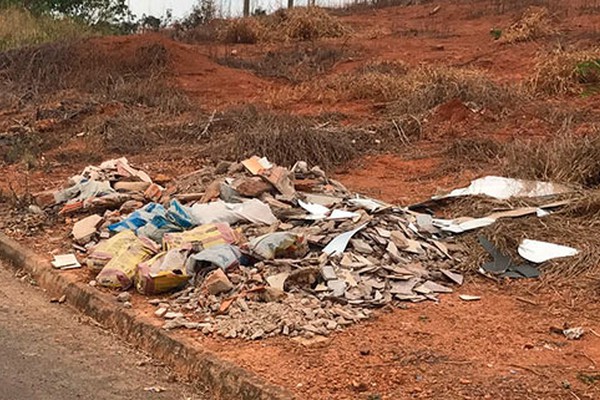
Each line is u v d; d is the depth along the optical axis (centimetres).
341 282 559
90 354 514
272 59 1756
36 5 2330
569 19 1875
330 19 2092
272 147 987
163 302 572
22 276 674
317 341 488
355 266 582
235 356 475
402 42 1861
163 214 686
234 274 584
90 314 580
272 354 475
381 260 604
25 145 1150
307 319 516
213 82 1533
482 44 1745
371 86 1328
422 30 2050
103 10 2481
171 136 1170
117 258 614
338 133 1036
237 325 513
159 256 609
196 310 550
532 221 669
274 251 599
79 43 1702
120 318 553
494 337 493
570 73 1264
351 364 457
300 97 1366
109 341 538
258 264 592
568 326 506
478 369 448
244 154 994
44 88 1525
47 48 1661
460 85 1220
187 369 481
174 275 582
